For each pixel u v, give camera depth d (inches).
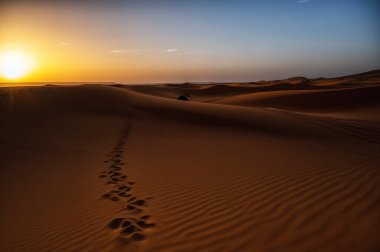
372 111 925.8
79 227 177.0
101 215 191.3
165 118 648.4
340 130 503.5
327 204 177.5
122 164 320.2
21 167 322.0
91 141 440.5
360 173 239.8
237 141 432.5
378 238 134.0
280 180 233.1
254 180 238.2
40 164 331.3
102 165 319.9
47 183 269.6
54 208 211.9
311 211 169.2
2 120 546.3
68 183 266.5
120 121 603.5
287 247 134.3
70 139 449.7
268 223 159.5
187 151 371.6
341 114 896.9
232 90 2746.1
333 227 148.0
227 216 173.8
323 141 425.7
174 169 290.2
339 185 211.2
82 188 251.1
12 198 237.9
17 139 439.5
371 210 163.8
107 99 800.9
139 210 194.2
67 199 227.9
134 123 590.2
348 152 339.9
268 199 194.2
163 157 344.2
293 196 195.8
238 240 144.8
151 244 148.3
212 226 162.6
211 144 413.4
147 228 166.9
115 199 219.6
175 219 175.9
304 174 245.6
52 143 424.2
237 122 590.2
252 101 1476.4
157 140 447.8
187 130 533.3
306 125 555.5
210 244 143.6
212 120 615.5
